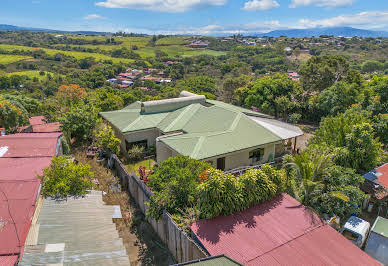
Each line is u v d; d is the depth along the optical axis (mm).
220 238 11148
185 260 11750
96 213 12703
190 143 19844
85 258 9820
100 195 14406
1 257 9031
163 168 14539
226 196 12453
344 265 10195
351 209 14422
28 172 13977
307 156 15555
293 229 11875
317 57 50656
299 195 15008
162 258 12875
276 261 10125
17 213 10898
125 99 43938
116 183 18859
